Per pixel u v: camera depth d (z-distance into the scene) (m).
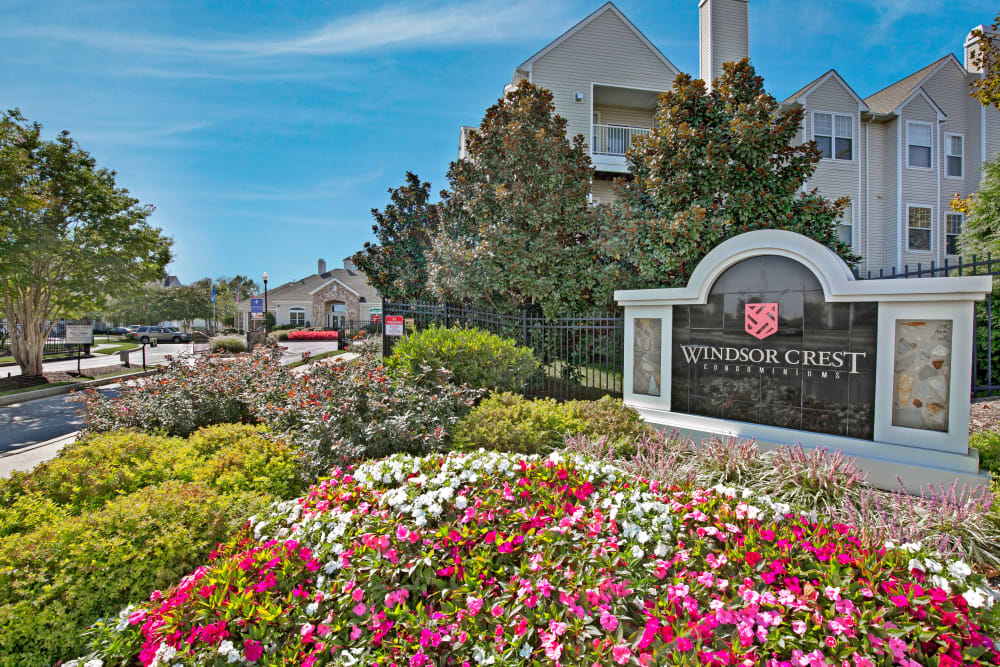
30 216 12.95
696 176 9.00
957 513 3.40
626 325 6.79
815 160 9.09
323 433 4.67
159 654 1.94
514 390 7.41
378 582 2.25
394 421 4.77
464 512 2.73
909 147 16.94
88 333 16.97
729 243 5.67
